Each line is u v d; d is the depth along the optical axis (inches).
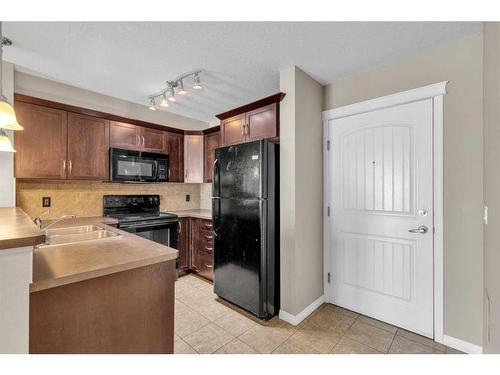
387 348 69.4
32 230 36.4
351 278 91.7
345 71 88.4
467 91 68.2
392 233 82.0
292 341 73.0
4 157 84.4
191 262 130.9
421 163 76.0
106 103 117.6
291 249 84.0
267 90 108.8
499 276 39.1
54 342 38.8
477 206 66.4
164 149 132.1
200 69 89.0
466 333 67.8
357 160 90.0
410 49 74.7
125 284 46.1
